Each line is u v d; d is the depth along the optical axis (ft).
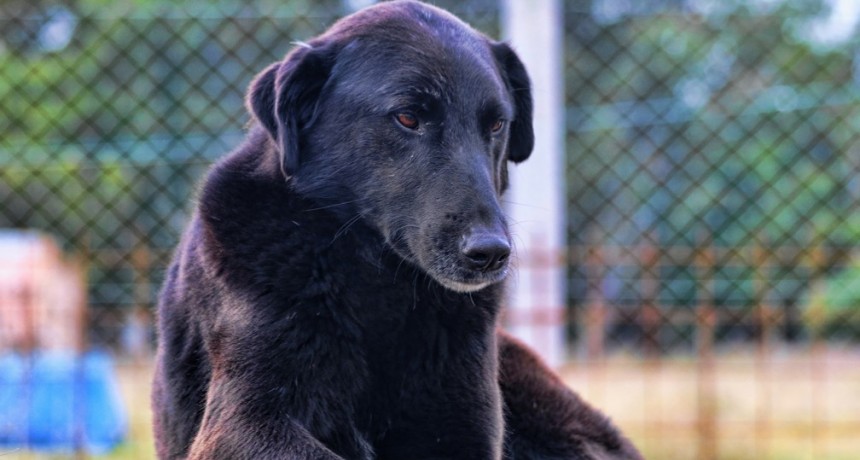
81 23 32.53
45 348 26.61
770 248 28.81
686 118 38.93
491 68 12.27
